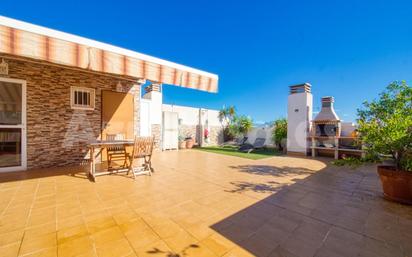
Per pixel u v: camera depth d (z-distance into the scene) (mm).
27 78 5273
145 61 3850
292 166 6820
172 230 2430
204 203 3336
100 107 6531
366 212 3047
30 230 2354
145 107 9633
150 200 3418
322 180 4965
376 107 3814
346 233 2420
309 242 2215
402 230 2498
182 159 8008
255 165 6941
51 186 4055
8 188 3887
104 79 6621
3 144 5035
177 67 4320
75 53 3098
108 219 2684
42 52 2814
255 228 2521
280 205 3303
